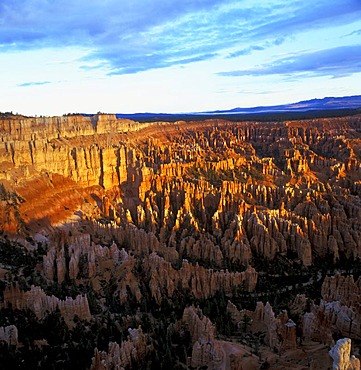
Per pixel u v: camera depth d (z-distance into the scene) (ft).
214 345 192.54
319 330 200.85
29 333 208.44
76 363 188.85
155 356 195.83
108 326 223.30
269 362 186.60
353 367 134.41
